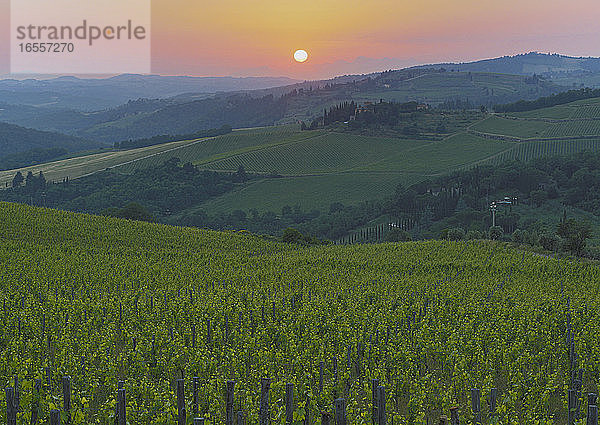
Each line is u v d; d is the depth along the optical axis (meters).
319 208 166.88
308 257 62.78
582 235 68.31
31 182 187.12
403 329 28.34
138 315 31.05
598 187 138.00
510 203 136.25
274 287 43.66
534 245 74.56
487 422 18.50
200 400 18.41
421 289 41.81
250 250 72.69
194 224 155.62
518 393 20.08
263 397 16.08
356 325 28.59
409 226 138.38
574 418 17.72
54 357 24.28
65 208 170.12
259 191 184.12
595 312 32.75
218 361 23.42
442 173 188.00
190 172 196.25
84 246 64.31
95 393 20.73
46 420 17.39
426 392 19.98
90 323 28.80
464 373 20.64
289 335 26.38
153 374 22.23
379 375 21.11
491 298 38.28
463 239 88.19
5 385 20.36
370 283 45.94
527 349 25.66
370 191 178.25
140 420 17.27
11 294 37.25
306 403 18.25
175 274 49.06
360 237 138.38
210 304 33.47
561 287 45.22
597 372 22.66
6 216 72.62
